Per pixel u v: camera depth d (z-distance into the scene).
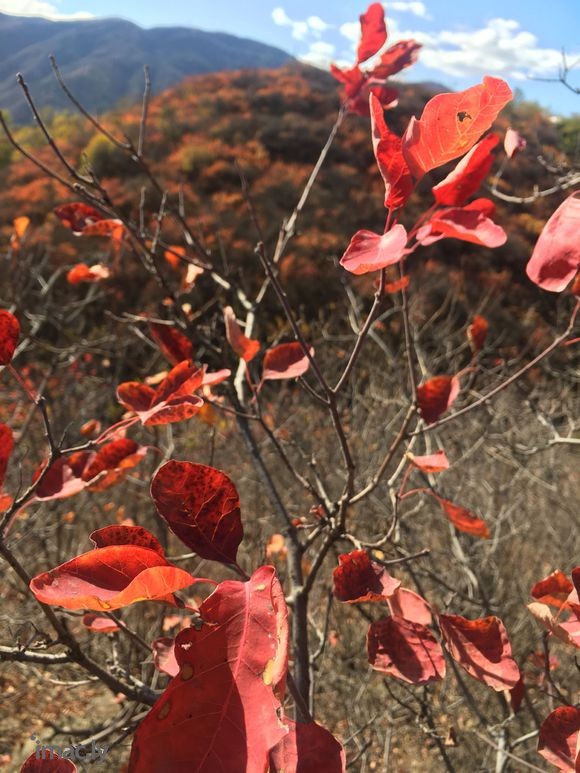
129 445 1.05
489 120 0.70
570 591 0.73
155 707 0.45
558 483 4.43
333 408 0.99
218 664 0.47
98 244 12.24
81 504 3.92
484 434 3.35
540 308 10.83
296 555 1.28
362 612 1.80
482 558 3.32
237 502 0.62
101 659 2.42
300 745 0.52
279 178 16.94
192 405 0.93
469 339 1.12
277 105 22.22
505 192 13.19
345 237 14.38
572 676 2.84
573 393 5.04
